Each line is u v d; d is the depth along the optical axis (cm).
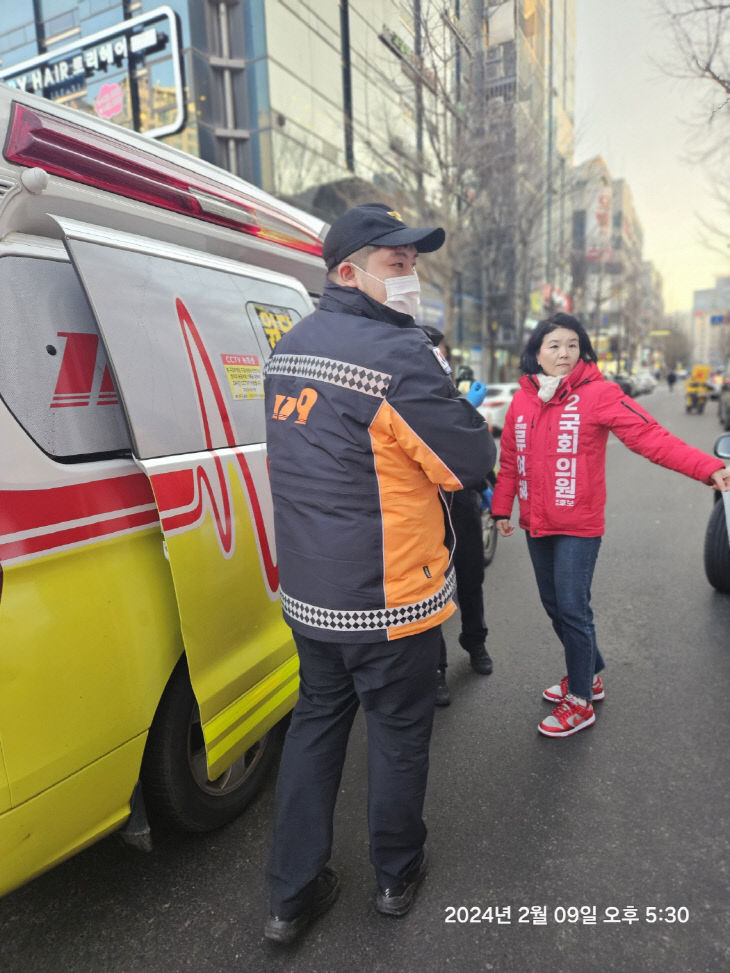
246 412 225
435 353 161
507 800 237
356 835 222
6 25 1431
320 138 1358
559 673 338
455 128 934
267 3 1457
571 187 1852
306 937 180
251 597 216
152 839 222
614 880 197
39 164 172
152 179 210
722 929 178
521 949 174
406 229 167
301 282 319
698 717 288
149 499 183
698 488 855
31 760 148
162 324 193
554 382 262
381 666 165
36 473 152
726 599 432
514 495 299
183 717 199
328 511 159
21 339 158
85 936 182
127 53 1354
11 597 143
